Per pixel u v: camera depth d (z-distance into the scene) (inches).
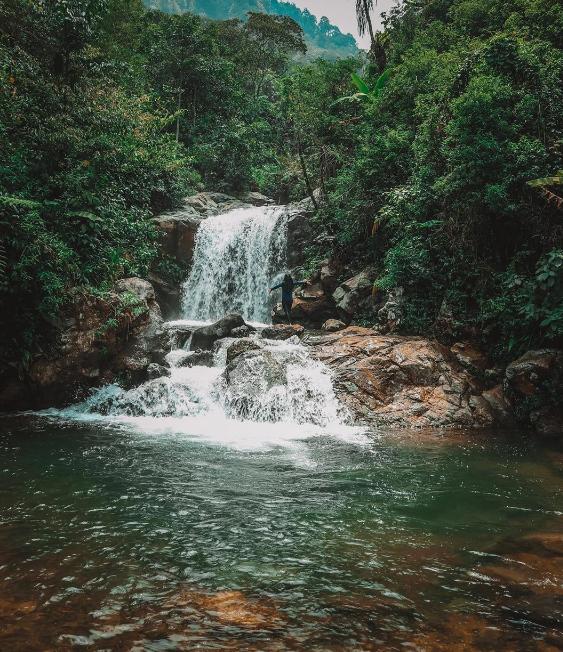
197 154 1131.9
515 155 409.1
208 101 1275.8
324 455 282.8
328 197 705.6
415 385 399.9
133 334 446.3
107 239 507.8
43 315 387.9
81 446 287.6
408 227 494.0
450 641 110.5
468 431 353.4
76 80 616.1
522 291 396.8
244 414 376.2
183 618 118.1
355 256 637.3
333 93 879.7
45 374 390.3
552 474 253.8
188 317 740.0
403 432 344.8
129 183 683.4
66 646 104.9
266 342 468.1
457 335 450.6
